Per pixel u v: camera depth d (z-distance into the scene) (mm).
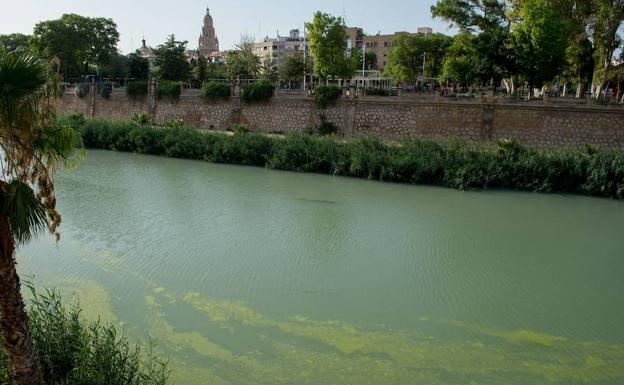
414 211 30125
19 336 8742
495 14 53719
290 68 84000
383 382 13164
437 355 14547
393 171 38219
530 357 14586
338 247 23344
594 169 34969
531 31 45344
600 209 31672
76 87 70000
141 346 14438
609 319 17016
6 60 7504
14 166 8406
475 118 45281
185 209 29016
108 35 87688
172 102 61406
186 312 16562
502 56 48250
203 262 20875
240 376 13227
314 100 52094
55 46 78688
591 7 46438
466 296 18562
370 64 123938
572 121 42094
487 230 26703
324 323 16203
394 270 20828
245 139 45219
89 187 34125
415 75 81188
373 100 49406
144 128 51156
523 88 68688
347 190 35438
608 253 23594
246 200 31719
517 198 34031
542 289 19375
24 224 8180
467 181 36375
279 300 17719
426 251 23219
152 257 21188
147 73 85125
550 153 37656
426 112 47250
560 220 28984
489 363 14219
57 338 10883
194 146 47562
